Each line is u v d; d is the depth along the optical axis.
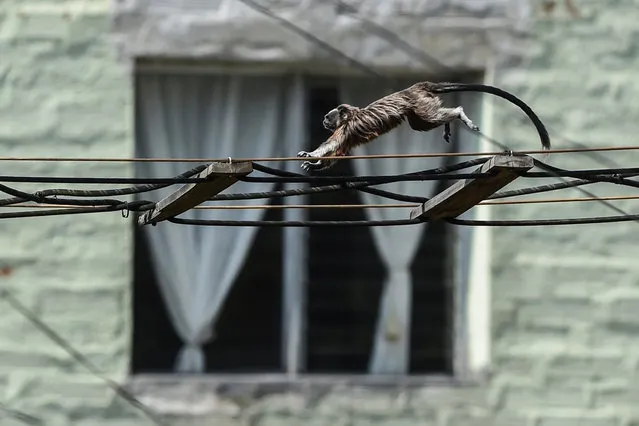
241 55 22.45
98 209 16.11
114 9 22.31
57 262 21.91
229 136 22.77
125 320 21.94
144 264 22.50
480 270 22.72
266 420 22.03
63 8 22.31
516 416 22.33
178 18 22.41
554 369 22.45
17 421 21.59
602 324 22.55
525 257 22.56
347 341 22.75
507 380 22.41
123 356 21.86
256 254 22.78
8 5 22.25
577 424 22.39
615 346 22.53
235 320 22.61
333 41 22.59
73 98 22.20
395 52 22.67
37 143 22.08
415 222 16.47
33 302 21.80
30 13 22.27
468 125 15.07
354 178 15.27
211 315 22.56
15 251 21.84
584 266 22.61
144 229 22.52
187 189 15.41
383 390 22.23
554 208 22.62
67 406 21.67
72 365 21.77
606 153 22.75
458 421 22.28
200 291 22.59
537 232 22.61
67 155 22.06
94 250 22.00
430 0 22.75
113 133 22.20
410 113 15.26
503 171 14.90
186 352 22.45
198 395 21.95
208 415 21.91
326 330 22.77
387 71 22.77
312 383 22.16
